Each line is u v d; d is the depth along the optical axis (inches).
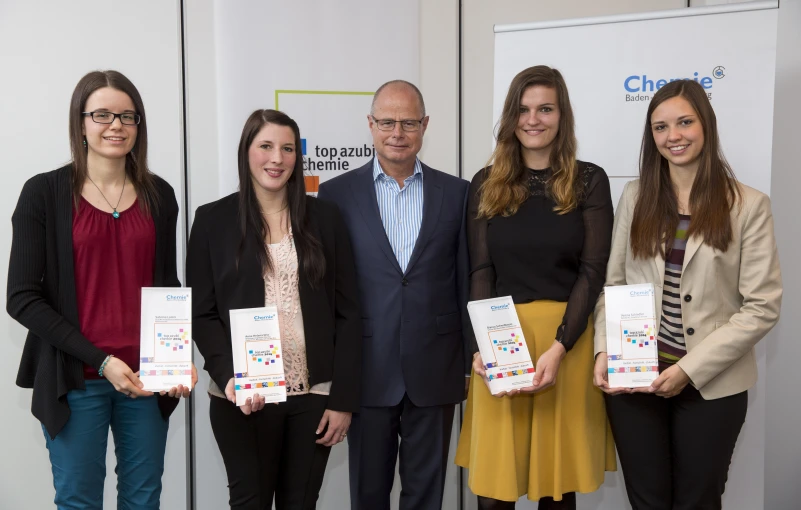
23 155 110.3
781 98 119.8
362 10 117.2
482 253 84.4
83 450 74.2
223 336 76.4
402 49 119.7
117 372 70.9
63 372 71.8
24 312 70.4
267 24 113.2
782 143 120.2
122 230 74.9
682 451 75.9
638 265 78.8
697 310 74.2
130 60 112.7
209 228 77.4
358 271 86.0
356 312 82.0
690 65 101.5
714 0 125.3
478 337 78.0
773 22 98.3
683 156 74.3
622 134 104.7
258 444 75.8
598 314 80.4
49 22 109.5
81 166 73.6
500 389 76.9
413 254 85.4
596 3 128.2
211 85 115.4
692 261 74.2
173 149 115.3
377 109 85.5
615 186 105.7
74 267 72.4
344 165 118.0
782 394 123.6
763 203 73.6
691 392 74.9
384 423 86.6
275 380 72.7
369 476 87.3
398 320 85.1
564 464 81.0
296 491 77.4
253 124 76.0
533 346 80.4
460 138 128.7
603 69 104.7
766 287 73.0
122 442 77.9
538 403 80.4
